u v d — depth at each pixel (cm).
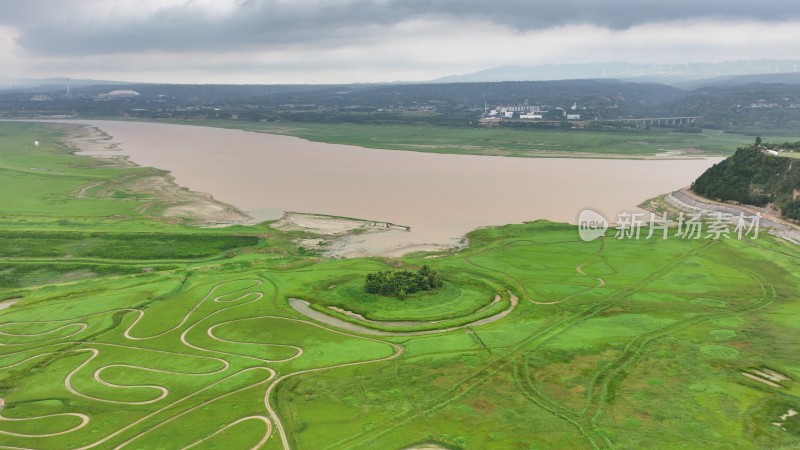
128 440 4309
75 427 4494
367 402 4769
